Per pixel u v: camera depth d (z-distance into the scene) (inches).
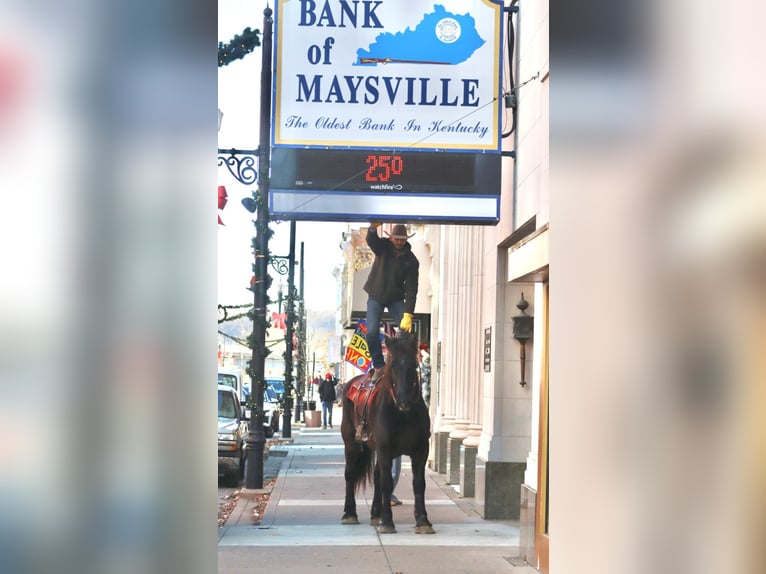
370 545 361.7
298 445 1032.2
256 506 498.6
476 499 469.1
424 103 393.1
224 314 556.4
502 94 395.2
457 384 602.2
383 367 420.8
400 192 390.6
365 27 394.6
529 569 312.2
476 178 392.5
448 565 320.8
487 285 469.7
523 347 443.5
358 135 392.2
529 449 442.3
